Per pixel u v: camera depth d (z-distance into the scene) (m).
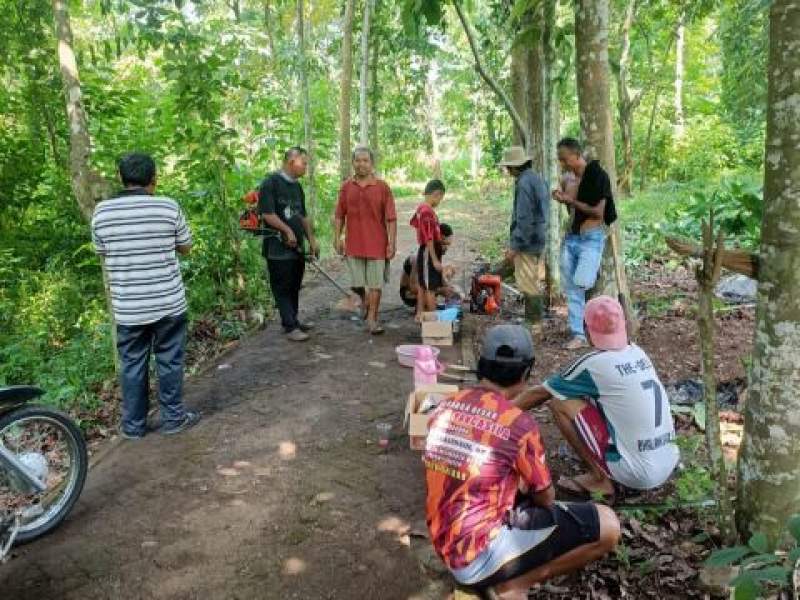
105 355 6.32
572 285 6.17
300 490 4.05
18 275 8.54
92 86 8.89
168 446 4.64
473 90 22.06
